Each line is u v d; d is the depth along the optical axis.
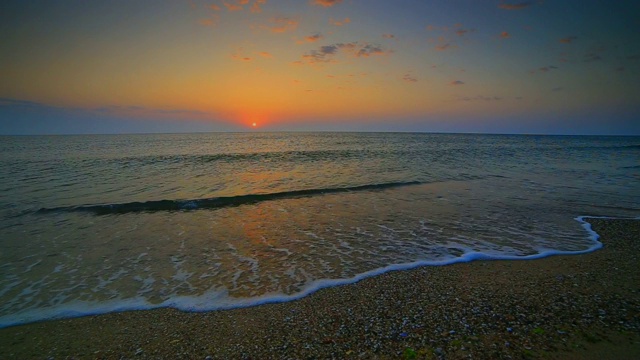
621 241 10.05
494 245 9.77
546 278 7.35
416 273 7.80
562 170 29.34
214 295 6.84
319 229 11.55
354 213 13.73
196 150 47.84
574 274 7.55
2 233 10.93
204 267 8.32
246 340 5.17
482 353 4.46
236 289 7.11
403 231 11.25
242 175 23.95
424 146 62.66
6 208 13.99
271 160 34.28
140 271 8.08
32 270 8.11
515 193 17.98
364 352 4.64
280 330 5.43
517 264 8.28
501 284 7.06
